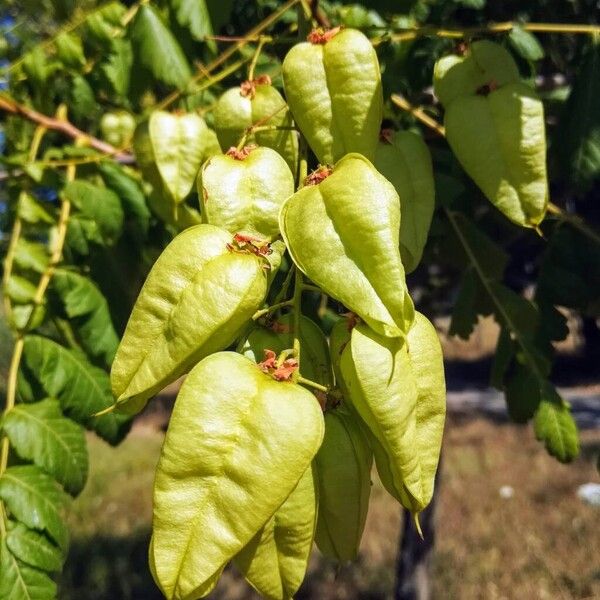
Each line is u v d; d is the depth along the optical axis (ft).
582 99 0.92
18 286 0.94
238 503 0.48
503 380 1.08
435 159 1.06
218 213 0.62
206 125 1.04
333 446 0.57
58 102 1.23
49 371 0.90
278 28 1.20
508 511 3.42
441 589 2.73
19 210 1.00
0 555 0.77
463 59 0.78
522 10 1.24
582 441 4.36
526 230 1.21
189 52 1.06
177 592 0.47
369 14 0.96
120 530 3.44
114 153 1.09
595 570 2.81
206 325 0.54
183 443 0.49
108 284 1.04
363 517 0.58
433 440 0.56
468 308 1.06
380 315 0.52
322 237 0.54
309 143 0.67
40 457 0.83
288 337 0.61
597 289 1.00
